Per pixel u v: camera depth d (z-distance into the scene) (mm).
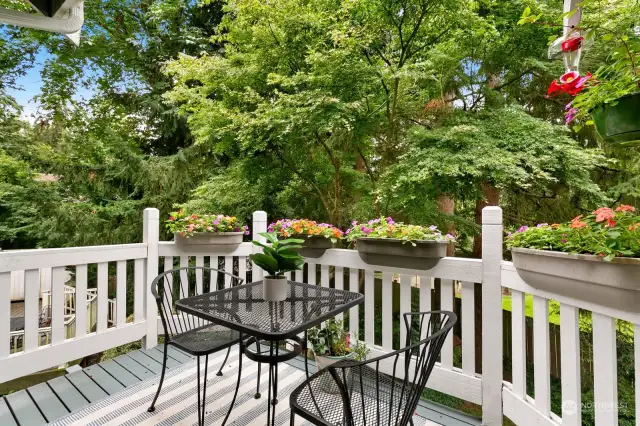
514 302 1671
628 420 3143
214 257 2852
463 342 1896
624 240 1120
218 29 4703
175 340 1841
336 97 3926
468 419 1834
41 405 1881
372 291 2234
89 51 6324
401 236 1977
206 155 6328
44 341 4824
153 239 2711
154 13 6156
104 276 2424
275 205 5582
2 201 6109
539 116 4711
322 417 1157
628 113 1082
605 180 4543
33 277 2051
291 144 4379
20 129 6527
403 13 3902
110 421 1732
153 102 6305
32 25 1907
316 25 4070
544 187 4074
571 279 1287
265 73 4500
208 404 1905
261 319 1381
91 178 6137
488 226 1773
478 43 4250
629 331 3543
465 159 3623
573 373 1355
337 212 4840
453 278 1899
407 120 4652
